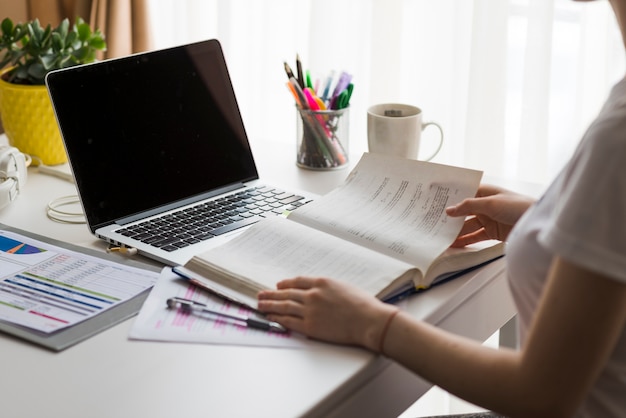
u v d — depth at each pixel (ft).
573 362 2.46
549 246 2.46
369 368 2.90
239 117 4.50
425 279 3.34
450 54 6.12
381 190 3.90
